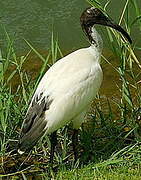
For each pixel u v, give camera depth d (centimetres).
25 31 1423
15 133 848
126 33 812
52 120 733
